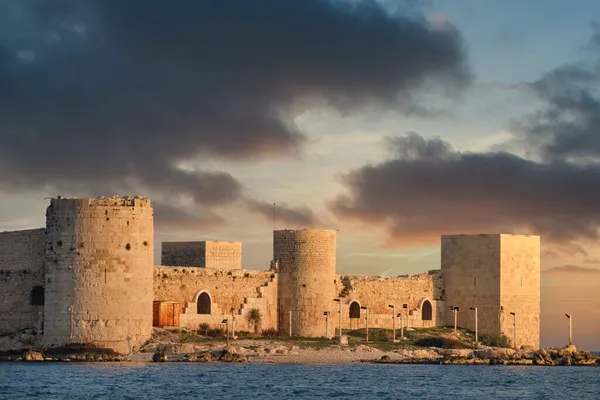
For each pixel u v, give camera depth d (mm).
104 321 158500
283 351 170250
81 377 143500
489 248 197875
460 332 198000
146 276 161375
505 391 145500
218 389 136125
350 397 133500
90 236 158125
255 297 181000
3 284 166875
